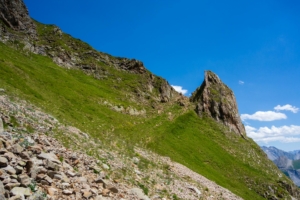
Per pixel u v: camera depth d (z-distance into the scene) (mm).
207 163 77562
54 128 26500
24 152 13984
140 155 41469
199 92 143625
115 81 136875
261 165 98250
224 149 98062
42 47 130500
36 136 19094
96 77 133250
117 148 37500
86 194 13625
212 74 152250
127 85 136125
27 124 21938
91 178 16797
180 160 64125
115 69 156250
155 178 28312
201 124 113812
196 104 131750
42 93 58969
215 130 113625
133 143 56562
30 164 12844
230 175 78188
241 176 79812
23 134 18484
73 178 14992
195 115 120562
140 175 25750
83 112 64312
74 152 20203
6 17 125312
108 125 63906
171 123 100375
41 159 14750
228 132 117625
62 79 93438
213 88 142250
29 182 11711
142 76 157250
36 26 162250
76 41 170250
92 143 29984
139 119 91125
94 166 19141
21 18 136250
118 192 16859
